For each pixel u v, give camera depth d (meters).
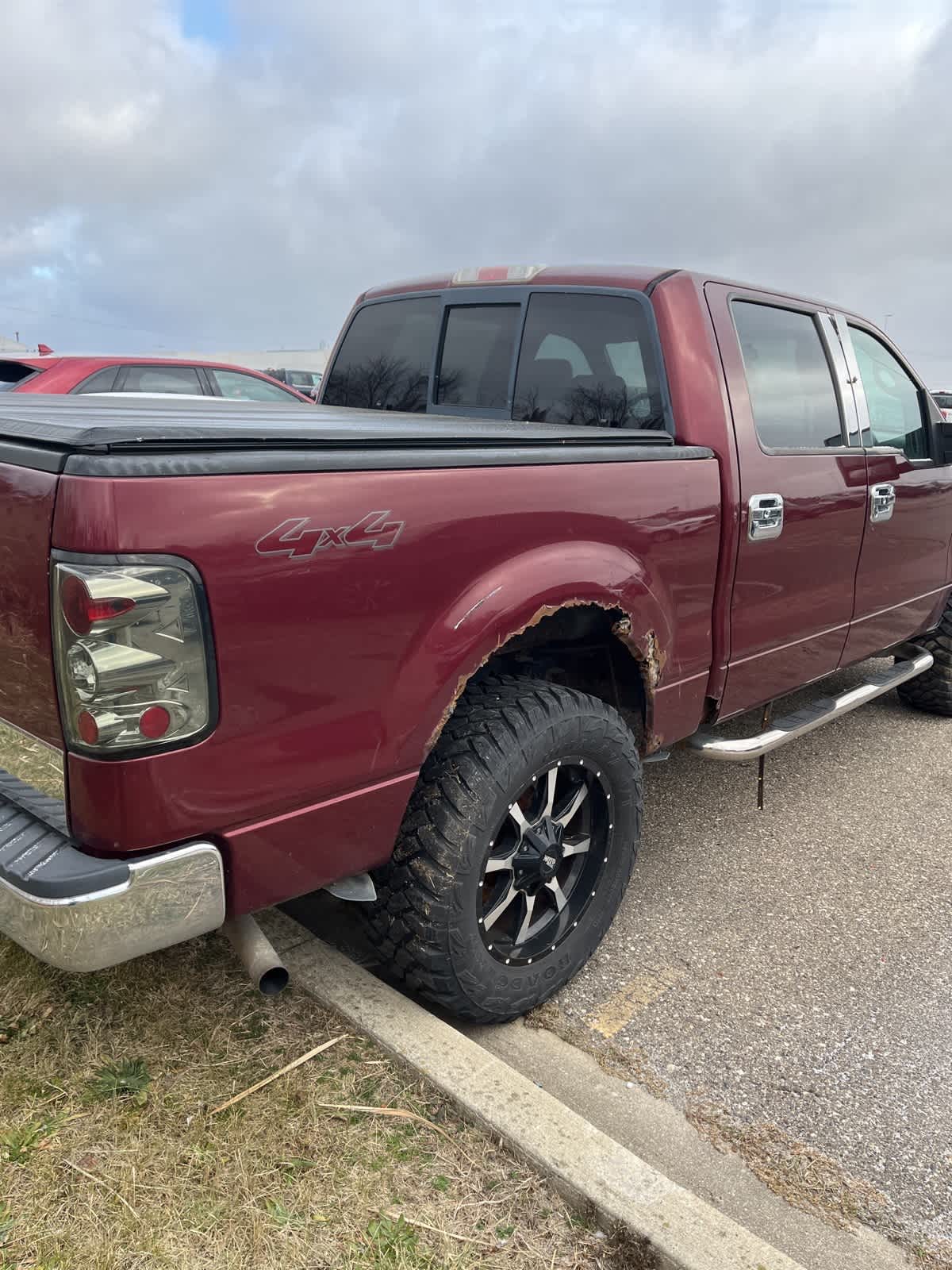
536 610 2.14
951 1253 1.82
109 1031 2.12
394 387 3.65
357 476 1.79
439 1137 1.90
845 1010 2.53
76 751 1.55
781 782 4.05
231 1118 1.90
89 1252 1.61
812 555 3.20
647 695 2.62
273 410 2.78
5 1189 1.71
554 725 2.20
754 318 3.11
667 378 2.75
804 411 3.25
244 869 1.76
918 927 2.95
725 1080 2.25
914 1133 2.11
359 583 1.79
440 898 2.06
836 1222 1.87
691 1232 1.69
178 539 1.52
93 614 1.46
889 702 5.18
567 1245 1.70
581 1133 1.89
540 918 2.42
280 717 1.72
